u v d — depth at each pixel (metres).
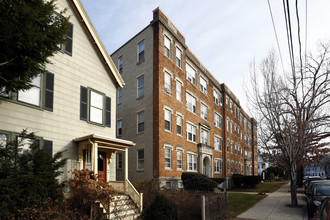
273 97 16.31
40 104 11.41
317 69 21.41
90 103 14.12
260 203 16.94
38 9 7.17
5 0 6.43
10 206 7.07
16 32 6.58
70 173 12.07
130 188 13.03
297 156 16.06
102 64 15.40
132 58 23.52
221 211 11.55
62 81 12.66
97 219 10.51
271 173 62.44
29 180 7.51
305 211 13.85
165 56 21.80
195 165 25.52
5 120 10.02
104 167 14.34
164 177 19.66
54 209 7.95
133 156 21.38
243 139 45.06
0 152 7.83
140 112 21.73
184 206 11.00
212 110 31.72
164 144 20.25
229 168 35.62
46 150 11.34
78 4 14.00
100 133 14.46
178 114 22.94
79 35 14.09
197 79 27.92
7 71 7.36
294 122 16.23
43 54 7.78
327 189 13.27
